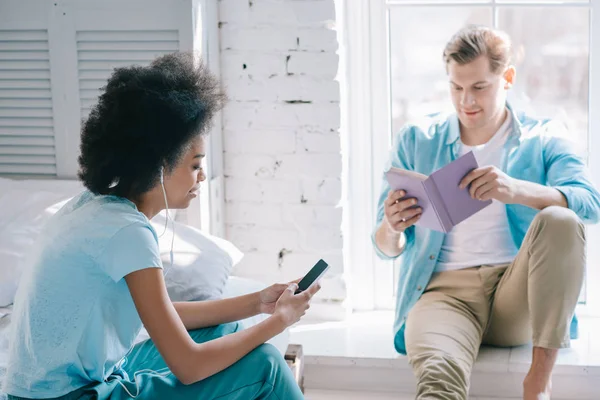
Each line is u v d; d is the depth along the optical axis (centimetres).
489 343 266
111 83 160
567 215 229
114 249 152
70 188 251
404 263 266
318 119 287
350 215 309
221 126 291
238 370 162
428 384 218
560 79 291
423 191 224
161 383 161
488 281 253
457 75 246
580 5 286
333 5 279
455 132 256
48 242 156
